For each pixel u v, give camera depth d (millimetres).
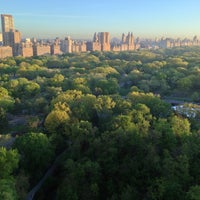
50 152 94562
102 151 89125
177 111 134500
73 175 79938
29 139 94062
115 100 143125
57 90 174875
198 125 117250
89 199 75188
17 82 186625
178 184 69938
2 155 78125
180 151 82938
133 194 72000
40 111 151875
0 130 127000
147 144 84938
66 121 113188
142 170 77875
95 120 129125
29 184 84500
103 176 82062
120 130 92500
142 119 107062
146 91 196125
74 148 96750
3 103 142000
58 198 77250
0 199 62656
